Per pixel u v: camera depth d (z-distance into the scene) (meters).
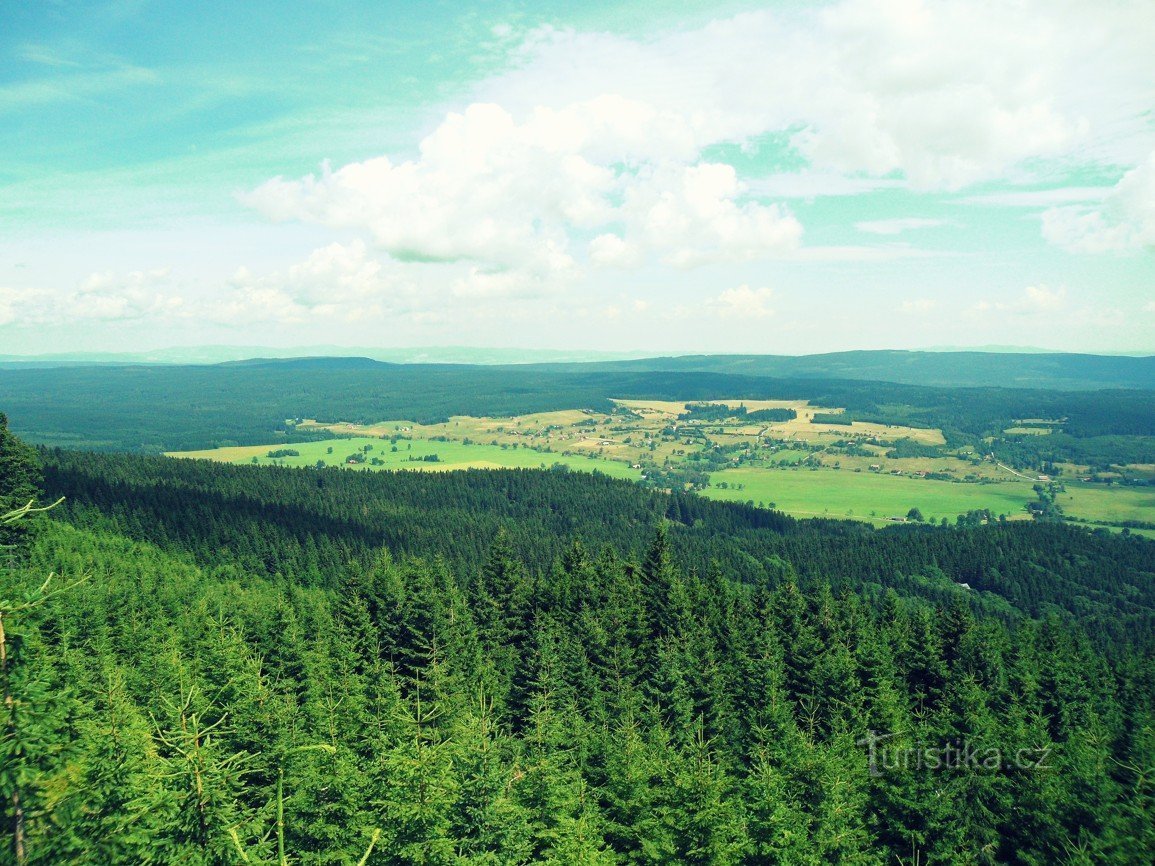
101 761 19.95
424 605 72.19
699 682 62.25
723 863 31.41
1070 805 40.16
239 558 143.62
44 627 55.88
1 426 93.19
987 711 55.75
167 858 17.30
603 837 36.66
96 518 138.38
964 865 39.00
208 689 44.28
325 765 33.12
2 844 16.48
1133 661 82.81
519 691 63.75
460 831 26.22
